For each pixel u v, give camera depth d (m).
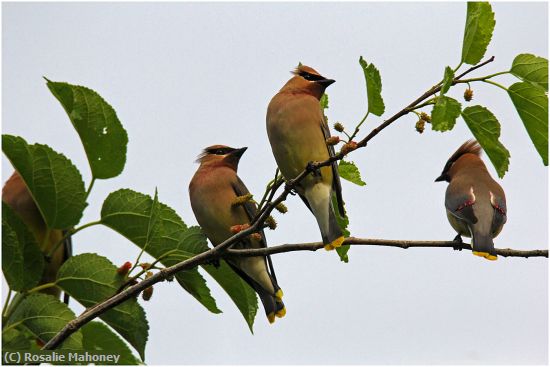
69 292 8.65
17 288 8.14
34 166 8.67
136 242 9.13
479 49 7.61
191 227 9.09
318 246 9.70
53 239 10.83
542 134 7.78
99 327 8.52
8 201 10.80
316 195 10.41
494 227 11.57
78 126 8.84
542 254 10.22
